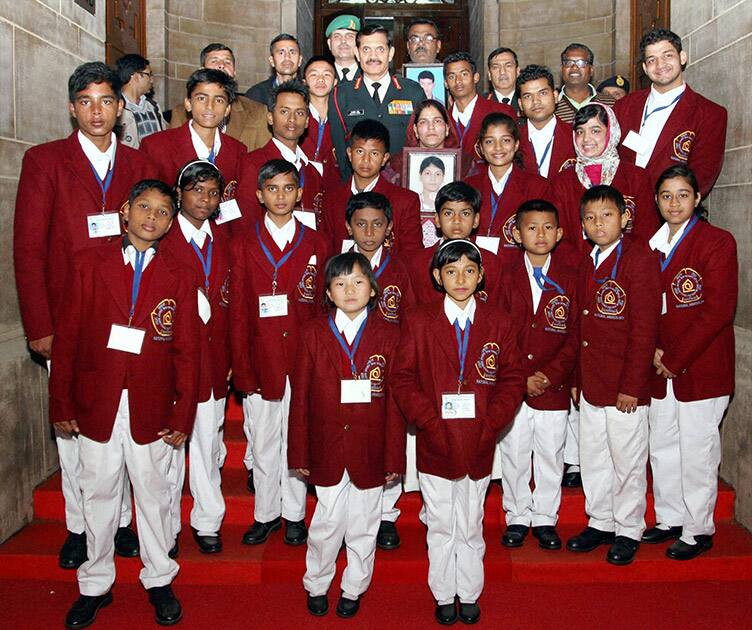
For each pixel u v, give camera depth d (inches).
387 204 139.6
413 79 211.5
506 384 124.8
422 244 156.3
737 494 156.4
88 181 133.3
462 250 122.3
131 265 120.5
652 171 161.5
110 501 123.5
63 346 119.9
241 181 152.4
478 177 158.1
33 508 157.3
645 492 139.9
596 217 135.1
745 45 156.5
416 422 121.6
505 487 147.4
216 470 143.3
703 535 141.9
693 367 139.0
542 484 146.5
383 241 143.1
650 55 160.2
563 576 139.8
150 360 120.5
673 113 160.1
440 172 163.6
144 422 120.4
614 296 135.8
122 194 136.3
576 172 155.3
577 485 160.2
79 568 127.0
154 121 203.0
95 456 120.6
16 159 151.8
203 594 135.6
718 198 170.2
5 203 148.6
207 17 288.8
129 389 119.6
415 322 125.0
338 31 222.2
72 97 131.3
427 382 124.2
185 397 123.6
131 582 139.6
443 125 166.2
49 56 164.6
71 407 121.7
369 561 128.0
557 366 141.6
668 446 145.3
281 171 136.9
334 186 181.2
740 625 126.0
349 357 124.4
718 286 134.8
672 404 143.6
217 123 150.8
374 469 124.6
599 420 140.3
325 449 123.8
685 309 138.5
